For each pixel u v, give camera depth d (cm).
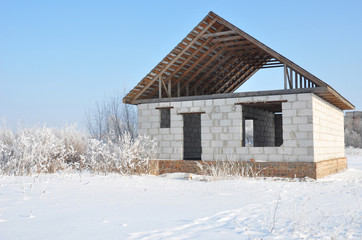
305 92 1397
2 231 520
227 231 551
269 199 893
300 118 1398
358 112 4694
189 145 2050
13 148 1447
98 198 838
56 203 752
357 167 2322
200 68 1755
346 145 4509
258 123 1989
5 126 1752
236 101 1524
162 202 811
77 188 997
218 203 816
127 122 2762
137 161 1545
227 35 1590
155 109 1711
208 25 1531
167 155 1669
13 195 846
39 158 1405
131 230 539
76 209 695
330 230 568
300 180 1334
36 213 649
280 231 557
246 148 1488
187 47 1588
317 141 1441
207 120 1580
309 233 538
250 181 1280
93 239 486
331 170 1655
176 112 1658
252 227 582
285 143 1417
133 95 1762
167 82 1778
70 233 514
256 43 1467
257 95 1484
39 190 933
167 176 1505
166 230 545
